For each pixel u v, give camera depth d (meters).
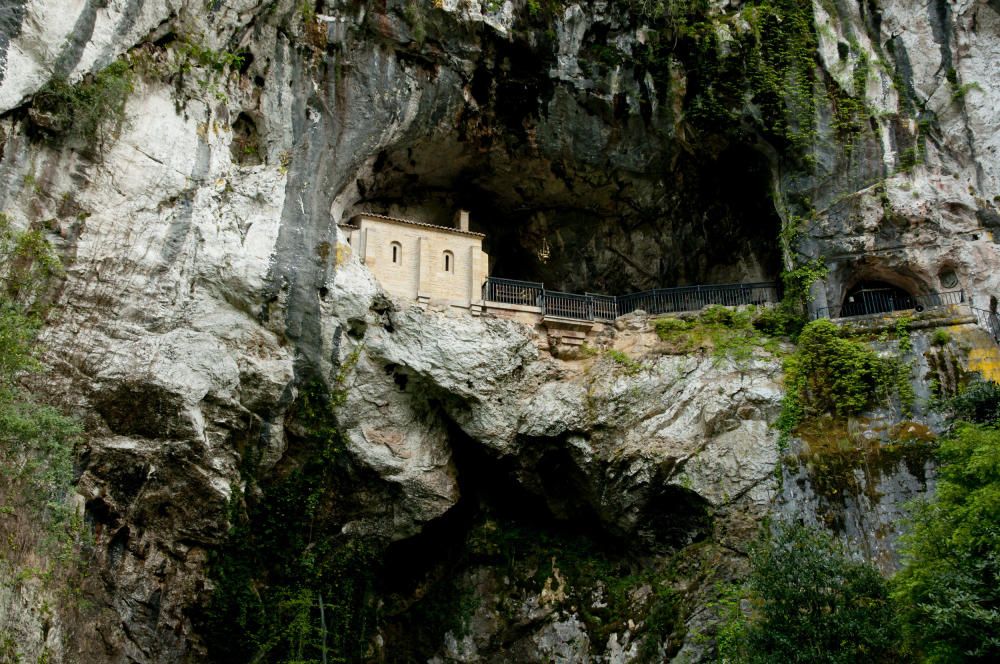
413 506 22.69
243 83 21.92
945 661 13.98
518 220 28.33
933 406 20.47
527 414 23.20
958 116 24.70
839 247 24.19
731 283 27.91
